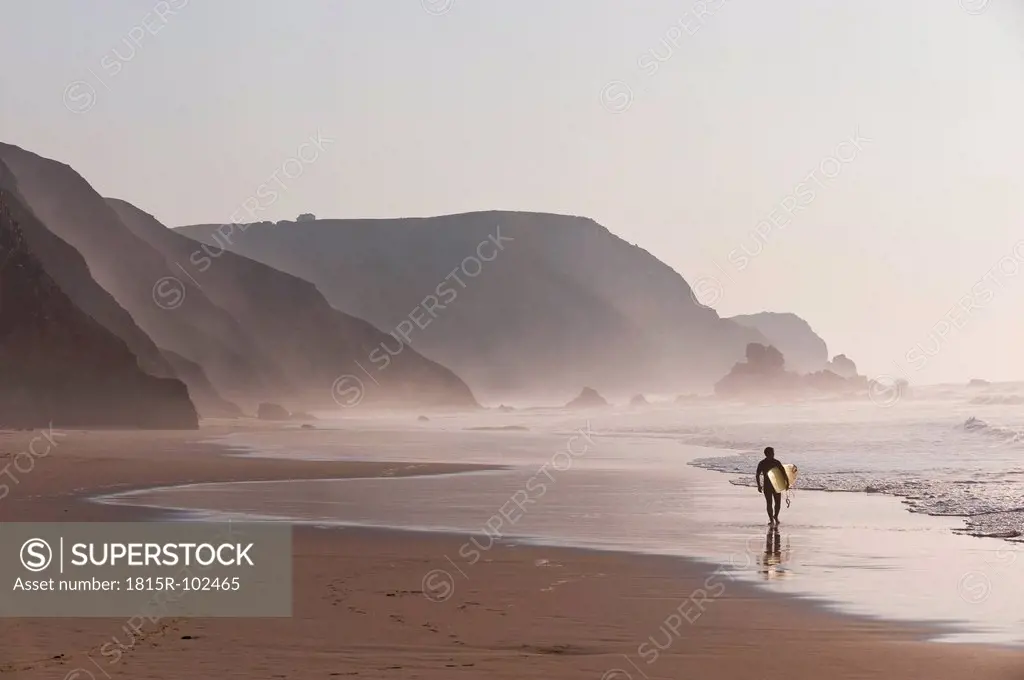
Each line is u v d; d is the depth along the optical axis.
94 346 97.50
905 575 19.88
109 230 168.25
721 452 69.31
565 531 26.45
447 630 14.45
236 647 13.21
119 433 85.50
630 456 64.81
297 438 88.69
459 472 48.34
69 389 93.31
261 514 29.47
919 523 28.36
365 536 24.97
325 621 14.98
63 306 98.19
